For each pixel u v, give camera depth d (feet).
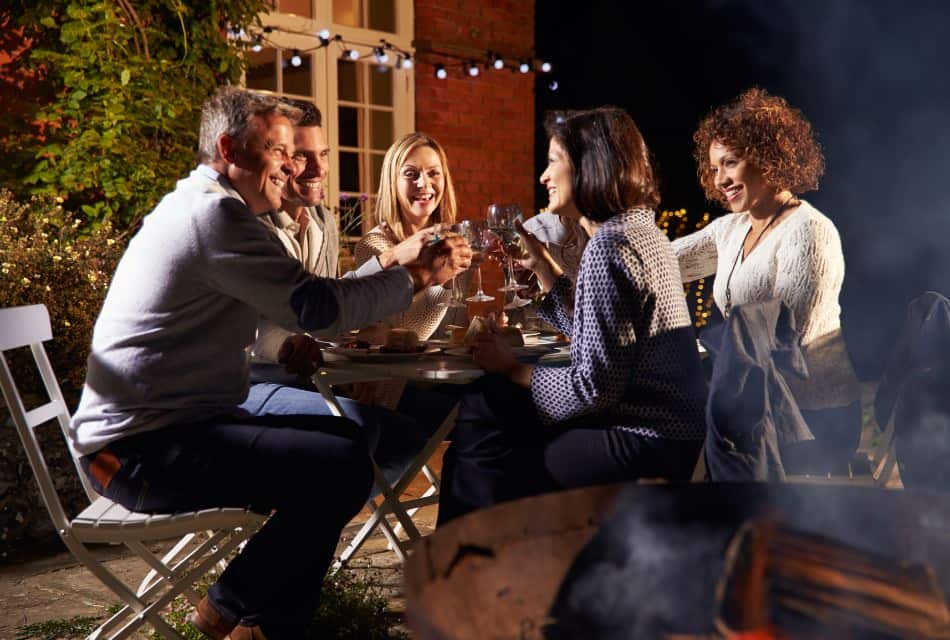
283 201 10.76
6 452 11.94
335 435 7.50
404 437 9.74
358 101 24.72
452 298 10.35
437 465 15.70
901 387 8.09
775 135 9.57
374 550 11.48
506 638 4.13
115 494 7.31
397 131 25.16
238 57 19.60
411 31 25.23
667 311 7.29
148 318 7.34
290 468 7.22
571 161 7.72
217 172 7.89
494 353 7.57
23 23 17.01
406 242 8.85
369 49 24.72
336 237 11.51
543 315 8.93
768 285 9.55
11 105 17.33
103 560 11.20
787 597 3.78
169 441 7.26
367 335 9.40
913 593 3.76
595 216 7.73
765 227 9.87
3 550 11.60
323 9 23.91
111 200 17.15
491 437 7.43
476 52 26.12
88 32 16.81
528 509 4.70
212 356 7.52
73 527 7.14
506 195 27.14
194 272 7.30
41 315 8.09
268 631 7.25
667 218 21.66
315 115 10.81
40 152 16.58
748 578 3.82
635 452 7.22
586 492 4.86
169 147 17.92
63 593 10.12
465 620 4.23
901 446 7.99
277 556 7.23
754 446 6.98
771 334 7.97
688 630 4.15
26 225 15.02
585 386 7.12
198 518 7.24
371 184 25.00
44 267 13.79
